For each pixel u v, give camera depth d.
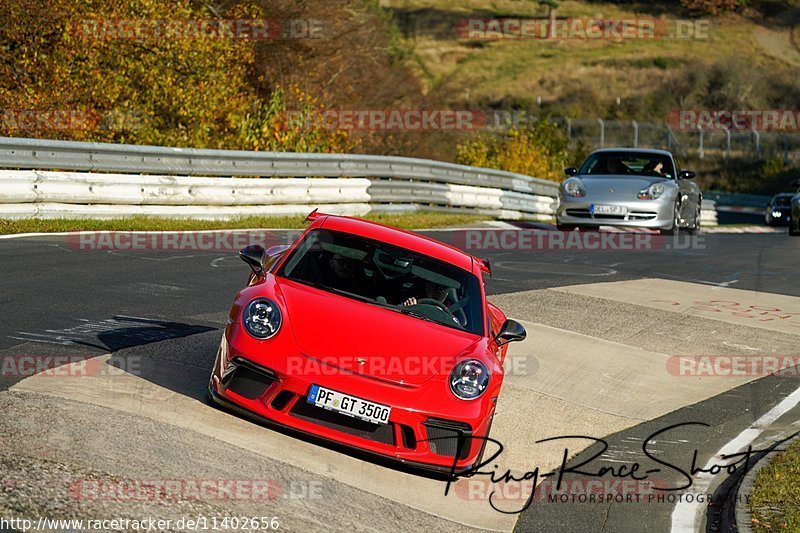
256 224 53.62
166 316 28.98
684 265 55.06
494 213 78.75
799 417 27.67
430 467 19.12
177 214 51.69
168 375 22.62
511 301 39.44
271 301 19.95
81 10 66.50
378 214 65.69
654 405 27.92
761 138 196.25
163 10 69.38
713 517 19.67
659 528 18.89
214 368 20.58
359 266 22.16
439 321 21.22
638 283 47.28
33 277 32.12
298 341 19.16
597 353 32.72
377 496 18.14
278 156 58.19
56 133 63.56
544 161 111.81
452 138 136.88
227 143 72.19
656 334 36.59
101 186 47.53
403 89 127.44
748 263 58.41
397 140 117.94
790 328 39.62
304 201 59.97
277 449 19.11
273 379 18.91
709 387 30.30
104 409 19.41
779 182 182.12
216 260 41.22
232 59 76.88
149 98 69.81
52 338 24.55
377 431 19.03
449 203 73.69
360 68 116.19
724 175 185.38
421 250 23.12
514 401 26.62
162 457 17.34
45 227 42.91
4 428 17.33
